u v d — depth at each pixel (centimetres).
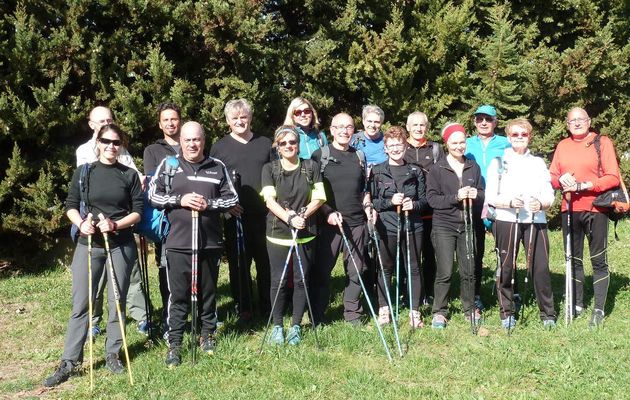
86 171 479
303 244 535
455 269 787
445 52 945
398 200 559
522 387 455
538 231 567
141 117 796
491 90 960
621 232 992
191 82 870
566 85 993
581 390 440
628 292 669
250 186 580
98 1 787
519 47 1020
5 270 819
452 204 565
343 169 558
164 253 535
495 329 573
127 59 824
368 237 592
